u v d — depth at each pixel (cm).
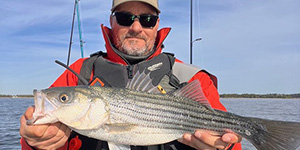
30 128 44
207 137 50
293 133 52
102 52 74
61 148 54
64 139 49
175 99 55
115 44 74
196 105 55
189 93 56
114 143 51
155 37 74
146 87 56
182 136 54
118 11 71
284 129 53
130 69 64
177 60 75
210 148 51
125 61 67
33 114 45
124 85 62
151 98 53
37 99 47
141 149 56
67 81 67
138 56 69
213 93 65
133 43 70
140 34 69
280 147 53
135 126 51
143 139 52
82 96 49
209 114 55
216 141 50
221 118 55
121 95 52
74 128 49
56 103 47
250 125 55
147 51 71
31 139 45
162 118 53
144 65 65
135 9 70
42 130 45
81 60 71
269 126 54
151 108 53
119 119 51
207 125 55
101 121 50
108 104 51
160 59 67
